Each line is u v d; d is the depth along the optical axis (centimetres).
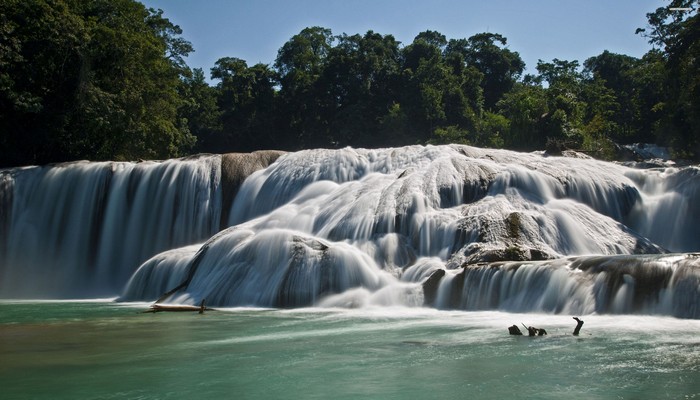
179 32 6569
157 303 1962
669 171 2620
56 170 3075
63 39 3909
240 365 912
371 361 925
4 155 3791
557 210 2172
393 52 8262
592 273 1473
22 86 3841
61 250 2956
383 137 6981
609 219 2245
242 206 2853
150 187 2972
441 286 1697
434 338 1138
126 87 4409
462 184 2298
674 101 4859
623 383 762
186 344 1119
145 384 797
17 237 2969
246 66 8975
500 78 9238
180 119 6206
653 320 1305
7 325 1458
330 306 1747
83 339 1198
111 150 4191
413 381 788
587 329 1202
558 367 858
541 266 1548
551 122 4344
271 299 1803
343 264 1825
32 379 831
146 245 2909
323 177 2750
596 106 6712
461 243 1950
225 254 2039
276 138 8388
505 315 1485
